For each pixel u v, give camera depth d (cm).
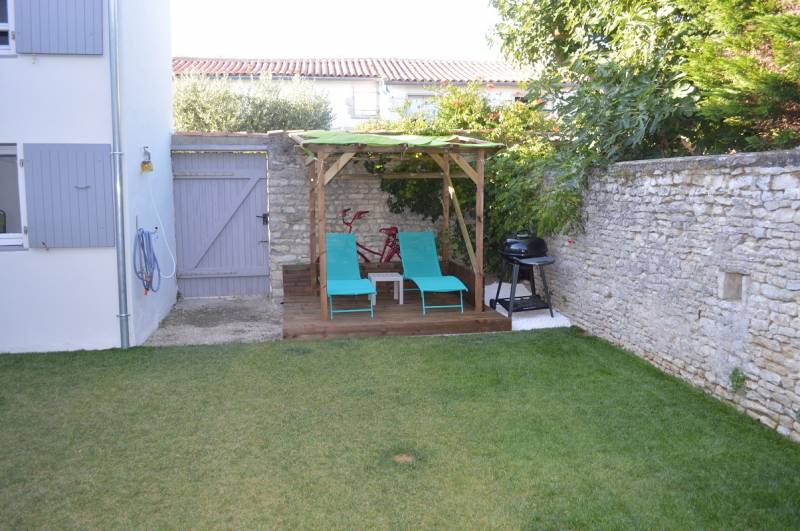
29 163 677
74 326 704
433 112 1120
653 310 629
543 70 1052
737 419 489
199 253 993
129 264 711
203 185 984
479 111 1061
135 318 719
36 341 698
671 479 397
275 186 974
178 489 389
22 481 398
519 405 523
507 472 409
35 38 663
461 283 838
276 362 645
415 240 917
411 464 420
